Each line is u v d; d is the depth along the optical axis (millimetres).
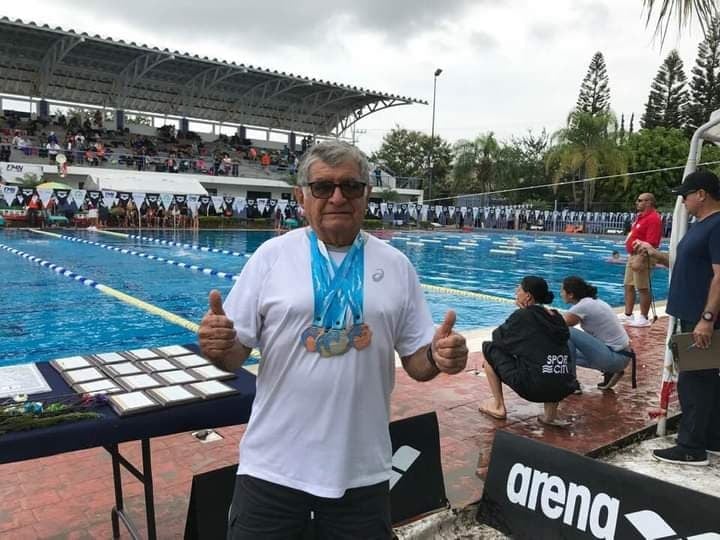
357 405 1672
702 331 3164
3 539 2545
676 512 2320
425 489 2850
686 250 3398
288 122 40188
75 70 29453
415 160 56312
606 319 4723
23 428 1885
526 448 2852
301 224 28359
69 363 2666
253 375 2572
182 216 26500
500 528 2854
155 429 2135
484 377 5195
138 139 33656
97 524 2680
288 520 1684
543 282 4023
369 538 1713
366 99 36875
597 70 47844
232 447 3527
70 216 24484
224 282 11766
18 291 10164
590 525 2539
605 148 35656
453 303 10445
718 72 42625
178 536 2602
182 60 28750
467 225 34625
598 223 33000
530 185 43281
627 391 4844
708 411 3432
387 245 1830
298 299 1636
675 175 38156
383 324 1688
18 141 27438
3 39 25422
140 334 7445
